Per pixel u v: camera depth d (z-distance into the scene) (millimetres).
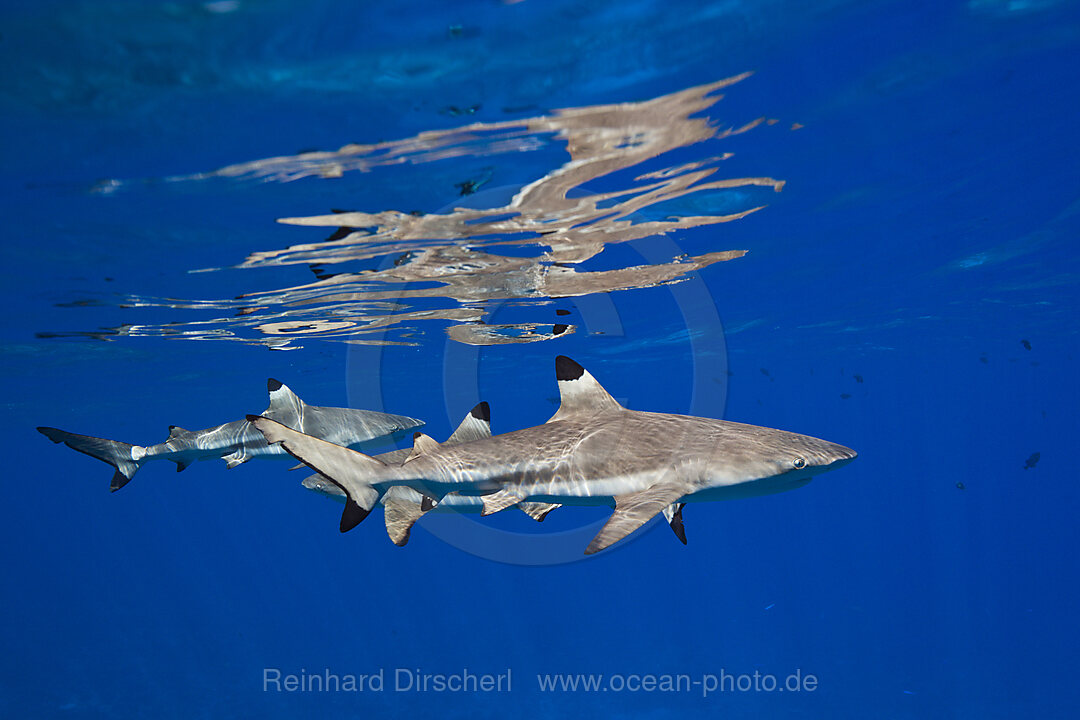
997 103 7910
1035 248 16578
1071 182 11703
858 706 25641
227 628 41250
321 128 5785
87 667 32844
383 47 4781
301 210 7785
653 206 9508
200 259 9414
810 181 9727
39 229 7625
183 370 21641
